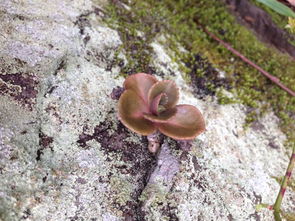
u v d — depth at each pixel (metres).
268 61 0.22
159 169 0.14
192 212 0.14
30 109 0.14
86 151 0.14
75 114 0.15
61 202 0.12
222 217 0.14
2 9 0.16
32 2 0.17
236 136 0.18
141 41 0.19
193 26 0.23
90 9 0.19
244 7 0.23
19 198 0.12
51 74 0.15
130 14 0.20
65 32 0.17
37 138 0.13
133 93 0.15
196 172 0.15
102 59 0.17
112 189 0.13
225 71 0.21
